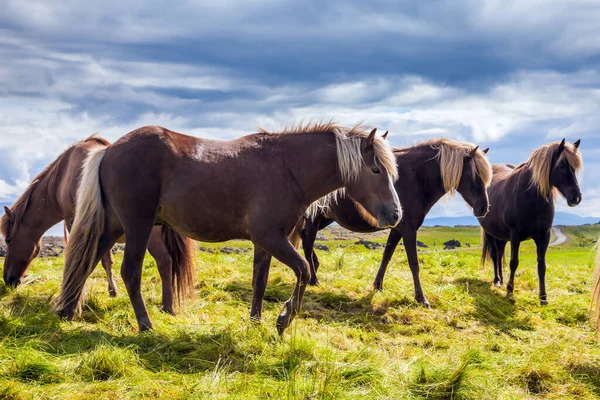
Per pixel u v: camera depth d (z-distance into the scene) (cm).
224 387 410
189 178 525
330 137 562
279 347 499
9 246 713
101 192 536
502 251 1020
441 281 947
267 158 546
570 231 5812
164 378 417
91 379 404
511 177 916
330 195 773
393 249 834
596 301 602
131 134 537
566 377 500
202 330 531
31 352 425
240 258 1034
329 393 400
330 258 1032
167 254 634
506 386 471
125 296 651
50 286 724
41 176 713
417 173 800
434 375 456
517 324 718
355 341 589
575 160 827
